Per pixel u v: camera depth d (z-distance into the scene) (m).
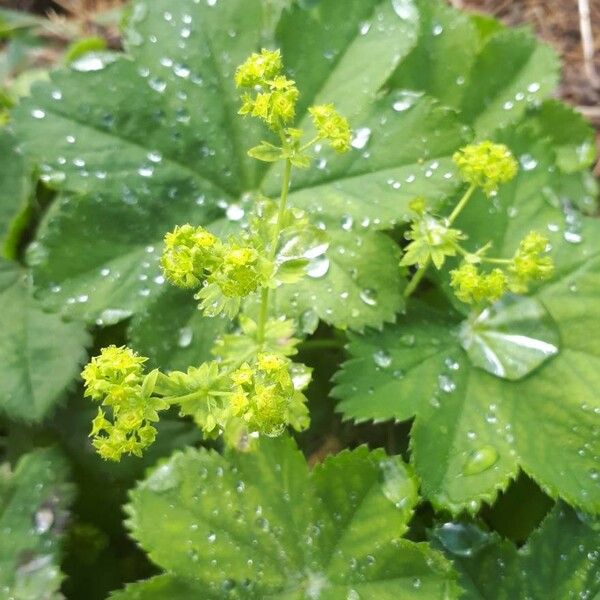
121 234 0.20
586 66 0.33
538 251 0.16
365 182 0.20
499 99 0.23
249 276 0.14
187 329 0.19
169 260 0.14
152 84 0.20
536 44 0.23
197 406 0.15
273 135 0.20
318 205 0.20
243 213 0.20
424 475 0.17
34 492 0.18
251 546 0.17
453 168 0.19
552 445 0.18
